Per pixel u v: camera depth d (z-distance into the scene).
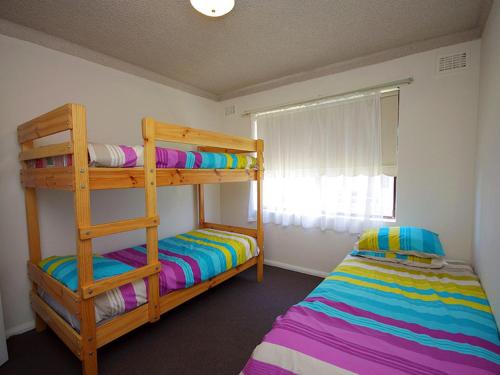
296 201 3.12
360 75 2.63
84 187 1.40
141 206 2.82
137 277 1.66
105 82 2.50
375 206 2.60
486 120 1.72
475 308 1.38
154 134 1.77
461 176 2.20
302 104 2.99
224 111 3.72
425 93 2.32
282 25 1.96
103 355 1.74
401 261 2.03
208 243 2.67
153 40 2.16
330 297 1.51
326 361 0.98
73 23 1.90
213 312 2.28
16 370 1.61
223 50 2.35
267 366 1.01
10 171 1.96
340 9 1.78
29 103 2.04
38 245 2.07
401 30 2.05
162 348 1.81
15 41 1.96
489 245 1.49
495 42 1.52
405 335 1.15
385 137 2.54
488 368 0.94
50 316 1.73
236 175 2.62
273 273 3.15
